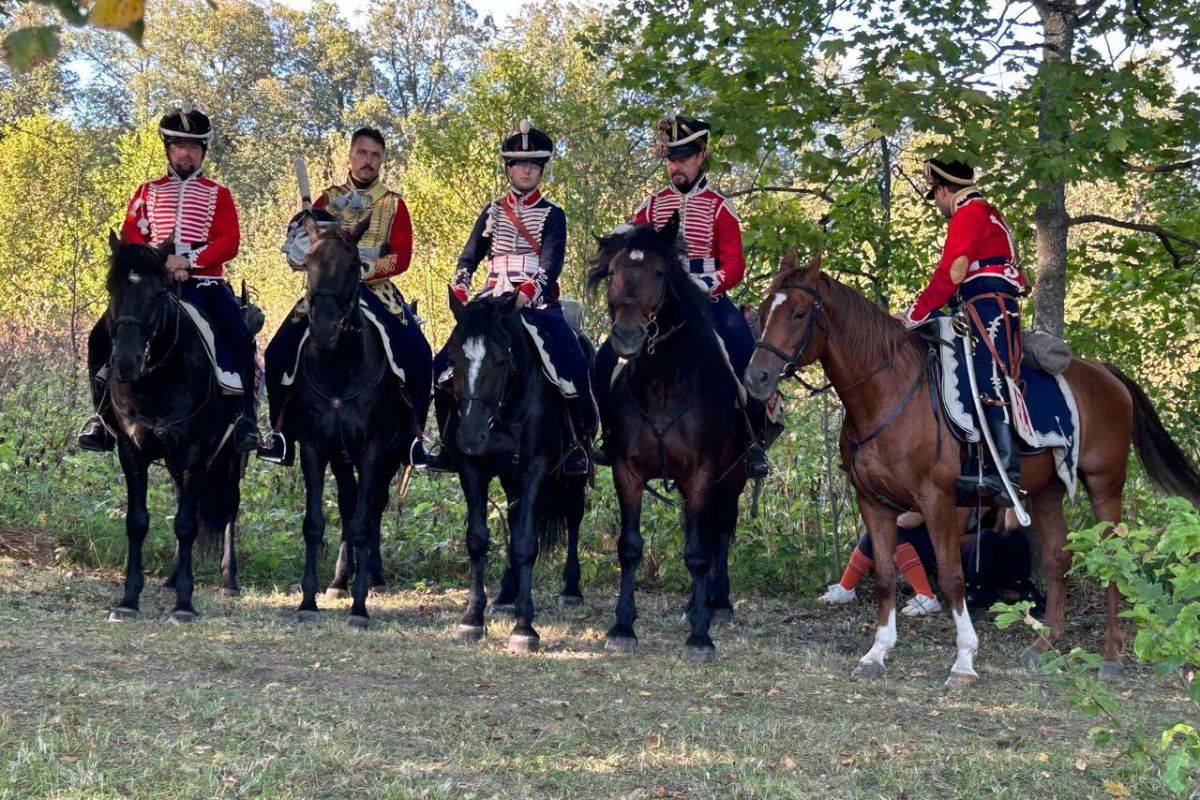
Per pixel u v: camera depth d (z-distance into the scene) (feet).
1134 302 35.35
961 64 29.58
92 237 67.72
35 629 23.72
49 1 7.14
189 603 25.91
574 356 25.49
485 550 25.59
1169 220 36.06
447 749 17.01
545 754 16.98
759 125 29.81
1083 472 25.45
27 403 41.04
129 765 15.49
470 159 56.95
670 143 26.43
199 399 25.55
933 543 22.97
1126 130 28.89
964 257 23.15
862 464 23.15
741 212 36.24
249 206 153.48
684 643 26.03
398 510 35.12
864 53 30.68
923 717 20.10
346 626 25.86
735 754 17.34
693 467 23.97
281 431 27.30
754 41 30.76
